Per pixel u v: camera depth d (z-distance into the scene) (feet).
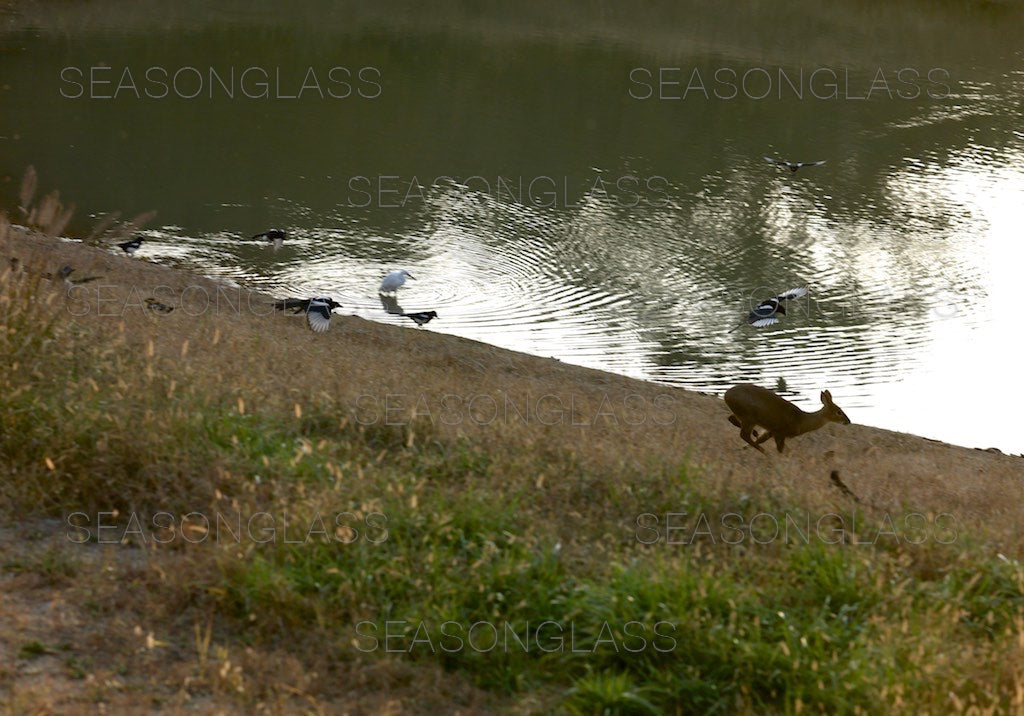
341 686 40.40
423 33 443.32
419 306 185.57
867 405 155.74
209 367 73.05
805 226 255.91
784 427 87.81
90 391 59.21
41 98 320.09
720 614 45.29
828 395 88.28
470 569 46.47
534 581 46.52
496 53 418.51
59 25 416.26
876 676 41.11
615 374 145.59
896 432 130.52
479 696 40.52
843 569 50.60
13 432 54.49
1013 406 159.33
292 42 417.90
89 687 38.34
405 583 46.06
